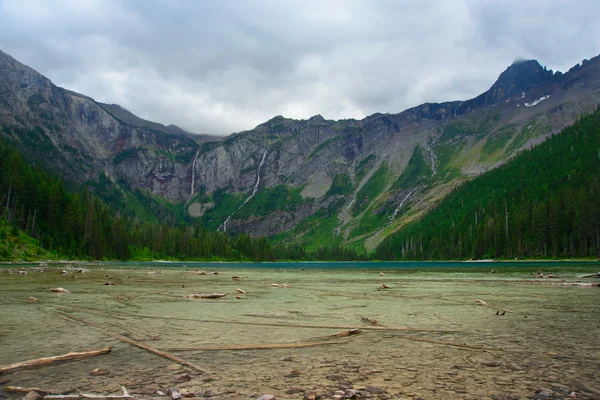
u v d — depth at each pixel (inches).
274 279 2459.4
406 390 403.5
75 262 4712.1
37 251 4667.8
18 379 443.8
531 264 4616.1
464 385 419.2
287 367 495.8
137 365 506.0
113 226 6737.2
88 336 685.3
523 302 1163.3
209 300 1230.3
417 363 512.4
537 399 376.8
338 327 771.4
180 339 663.1
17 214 4835.1
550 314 925.8
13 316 889.5
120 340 655.8
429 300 1246.9
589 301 1174.3
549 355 548.7
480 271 3373.5
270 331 735.1
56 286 1625.2
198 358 541.3
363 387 414.0
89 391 401.7
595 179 6648.6
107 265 4436.5
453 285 1875.0
